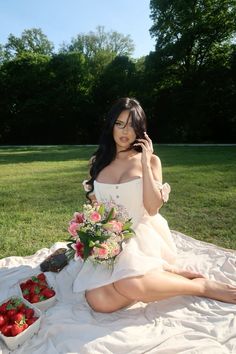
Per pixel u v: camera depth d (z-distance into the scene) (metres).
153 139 31.66
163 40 30.14
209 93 28.73
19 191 8.36
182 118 30.30
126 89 34.16
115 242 2.79
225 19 28.59
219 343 2.54
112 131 3.28
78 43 41.06
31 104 34.44
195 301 3.04
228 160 13.14
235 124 28.56
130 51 41.31
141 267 2.75
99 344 2.51
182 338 2.58
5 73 34.97
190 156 15.30
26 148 24.64
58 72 35.50
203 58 30.12
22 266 3.81
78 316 2.89
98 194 3.28
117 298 2.84
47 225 5.61
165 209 6.26
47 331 2.69
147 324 2.78
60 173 11.12
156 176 3.27
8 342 2.53
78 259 3.13
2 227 5.54
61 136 35.44
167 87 31.33
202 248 4.17
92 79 36.50
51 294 3.06
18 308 2.82
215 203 6.54
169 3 29.12
